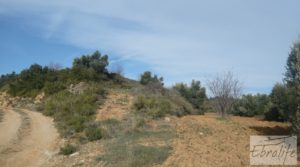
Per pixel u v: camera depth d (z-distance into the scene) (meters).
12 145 16.55
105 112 22.69
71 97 30.00
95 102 25.98
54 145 16.44
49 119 24.77
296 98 13.23
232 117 24.38
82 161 12.87
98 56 41.00
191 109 27.27
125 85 37.41
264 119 24.84
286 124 20.78
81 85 33.78
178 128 17.27
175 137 15.16
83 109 23.88
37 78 41.88
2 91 45.34
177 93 31.44
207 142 14.19
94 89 28.69
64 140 17.14
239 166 10.69
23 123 22.95
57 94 33.28
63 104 27.30
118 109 23.34
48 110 27.58
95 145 15.30
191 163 11.08
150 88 29.42
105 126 18.86
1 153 15.02
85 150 14.61
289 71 13.70
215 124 18.70
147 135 15.88
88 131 17.11
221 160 11.38
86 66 40.12
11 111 30.69
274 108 23.92
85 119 21.16
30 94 39.03
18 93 41.06
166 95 28.05
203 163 11.05
